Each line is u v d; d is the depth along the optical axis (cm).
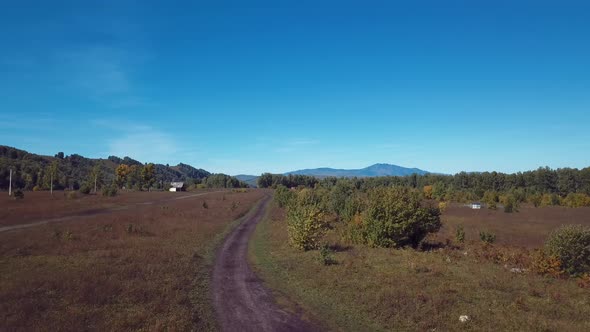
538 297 1559
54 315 1227
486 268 2116
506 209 7231
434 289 1602
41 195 8431
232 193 12669
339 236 3406
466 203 9900
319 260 2173
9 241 2658
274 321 1268
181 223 4150
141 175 13900
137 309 1312
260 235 3516
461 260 2373
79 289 1508
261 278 1866
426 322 1219
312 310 1380
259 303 1460
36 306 1295
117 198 8231
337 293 1562
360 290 1600
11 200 6581
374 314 1316
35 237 2867
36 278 1666
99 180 11931
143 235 3216
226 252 2608
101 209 5822
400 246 2886
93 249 2483
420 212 2859
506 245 3228
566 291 1678
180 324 1180
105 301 1388
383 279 1769
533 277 1962
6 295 1409
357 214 3738
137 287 1567
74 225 3647
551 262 2056
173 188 14612
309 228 2675
